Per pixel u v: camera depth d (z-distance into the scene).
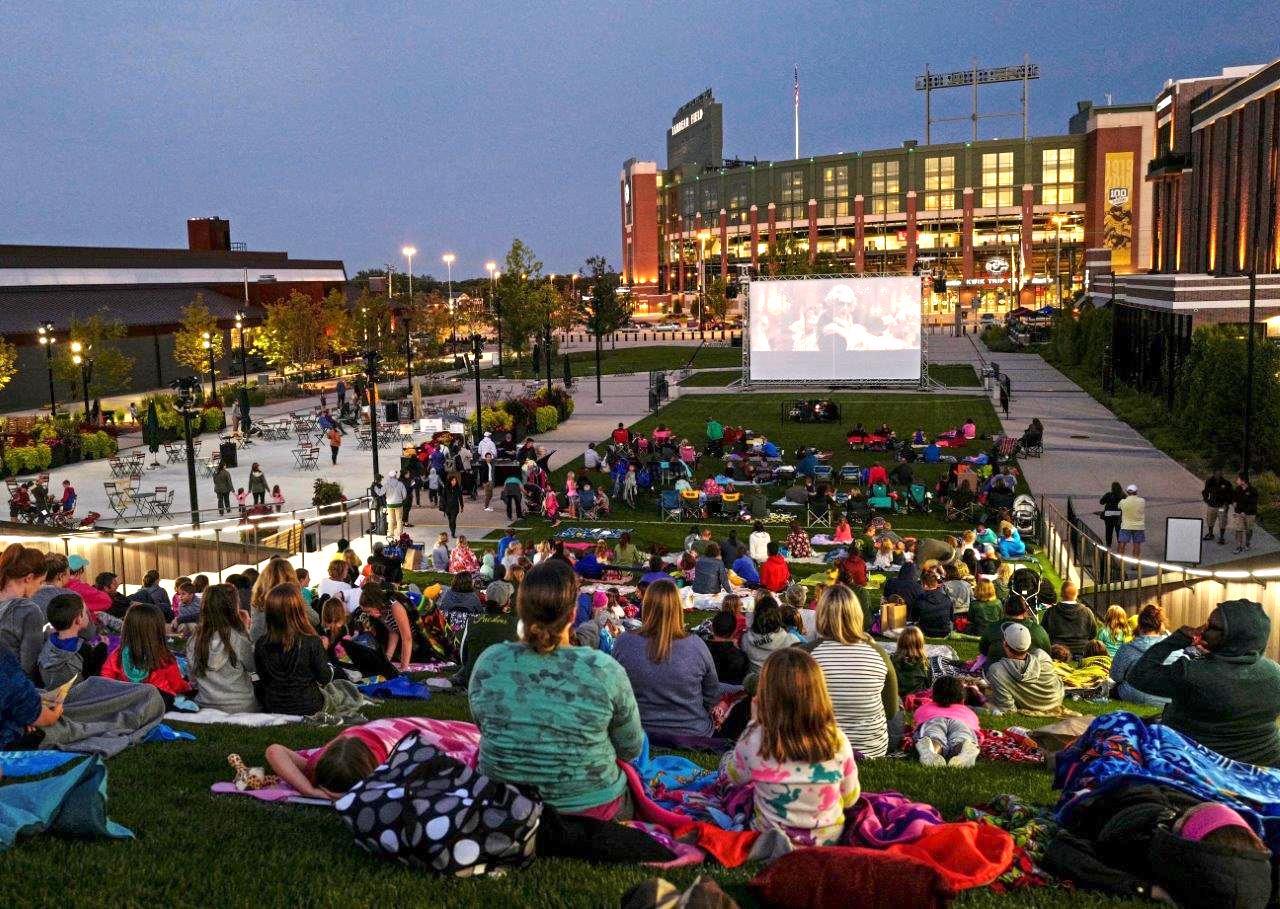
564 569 4.82
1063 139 139.00
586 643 9.64
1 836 4.95
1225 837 4.36
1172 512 29.12
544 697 4.74
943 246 146.88
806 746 4.90
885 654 7.07
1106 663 12.46
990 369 64.69
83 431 43.19
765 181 160.25
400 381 75.56
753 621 9.30
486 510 31.81
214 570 22.55
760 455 37.06
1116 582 21.19
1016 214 142.38
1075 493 31.83
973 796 6.16
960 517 29.55
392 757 5.07
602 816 4.95
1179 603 18.34
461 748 5.78
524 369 83.44
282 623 8.28
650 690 6.99
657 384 58.22
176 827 5.27
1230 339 35.72
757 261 133.25
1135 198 134.00
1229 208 59.59
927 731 7.67
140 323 75.44
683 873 4.67
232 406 61.50
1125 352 56.81
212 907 4.33
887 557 23.14
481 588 19.47
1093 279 83.69
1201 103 69.00
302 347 81.50
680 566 20.67
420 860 4.60
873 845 4.91
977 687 10.15
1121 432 43.25
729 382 67.31
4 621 7.71
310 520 26.48
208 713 8.30
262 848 4.97
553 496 30.45
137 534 21.86
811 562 24.53
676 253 184.50
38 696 6.45
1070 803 5.14
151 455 43.03
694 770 6.32
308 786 5.81
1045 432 43.56
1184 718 5.85
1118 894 4.59
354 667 10.50
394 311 102.50
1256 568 17.88
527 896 4.39
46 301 71.25
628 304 122.44
